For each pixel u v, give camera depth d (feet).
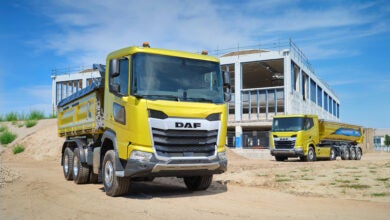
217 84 31.63
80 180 39.96
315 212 24.62
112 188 30.83
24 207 26.73
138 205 26.89
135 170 27.84
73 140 42.86
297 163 72.28
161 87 29.07
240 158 98.22
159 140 28.12
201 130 29.50
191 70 30.68
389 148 230.07
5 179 41.68
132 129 28.17
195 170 29.37
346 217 22.97
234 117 144.25
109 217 23.07
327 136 89.20
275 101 137.69
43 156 85.92
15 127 109.81
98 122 35.19
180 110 28.73
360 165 61.41
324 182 38.99
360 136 105.91
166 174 28.63
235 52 152.15
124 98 29.25
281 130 83.05
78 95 41.32
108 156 31.83
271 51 137.08
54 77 181.68
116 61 29.55
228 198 30.48
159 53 29.91
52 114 123.03
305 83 163.84
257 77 175.73
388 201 28.94
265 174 47.37
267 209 25.64
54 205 27.32
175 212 24.35
